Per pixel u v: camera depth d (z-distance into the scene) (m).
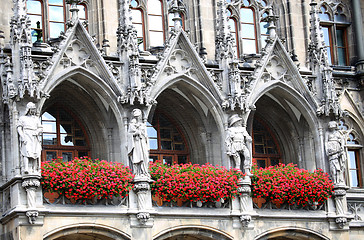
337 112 39.41
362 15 43.47
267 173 37.75
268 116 41.16
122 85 36.28
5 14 36.22
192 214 35.97
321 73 39.88
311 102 39.56
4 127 35.34
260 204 39.59
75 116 37.78
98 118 37.34
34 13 37.25
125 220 34.81
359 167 42.41
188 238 37.72
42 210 33.19
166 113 39.66
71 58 35.62
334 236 38.72
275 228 37.62
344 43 43.66
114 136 37.12
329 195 38.75
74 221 33.91
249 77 38.59
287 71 39.47
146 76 37.09
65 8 37.88
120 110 36.06
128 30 36.50
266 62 38.88
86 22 36.19
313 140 39.75
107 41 37.75
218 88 37.78
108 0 38.38
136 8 39.47
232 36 38.34
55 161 34.56
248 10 41.81
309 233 38.34
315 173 38.72
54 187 33.94
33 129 33.47
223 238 36.62
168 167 36.41
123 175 34.94
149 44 39.28
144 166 35.22
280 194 37.72
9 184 34.06
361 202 41.03
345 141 42.16
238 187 36.94
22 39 34.47
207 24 40.00
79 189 34.06
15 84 34.31
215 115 37.81
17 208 32.94
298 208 38.69
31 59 34.28
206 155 38.94
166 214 35.50
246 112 38.03
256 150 41.06
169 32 38.34
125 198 35.16
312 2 40.72
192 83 37.59
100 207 34.56
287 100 40.06
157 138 39.31
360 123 42.56
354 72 42.84
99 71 36.09
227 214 36.66
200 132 39.22
